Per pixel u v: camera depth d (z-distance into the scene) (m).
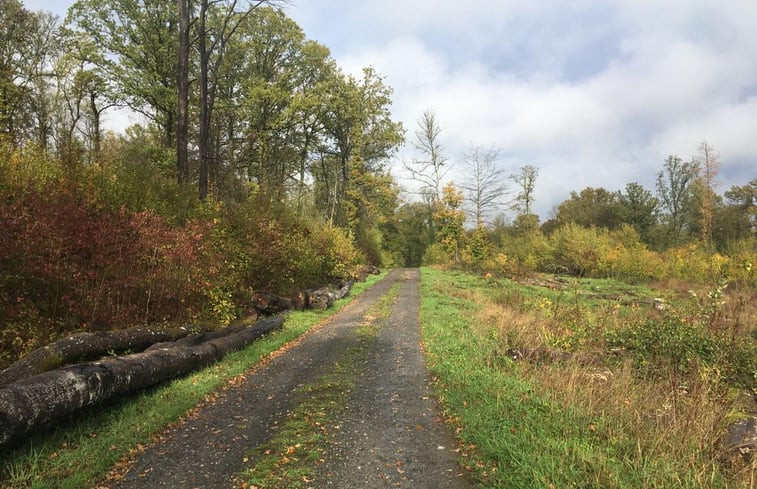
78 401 5.02
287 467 4.30
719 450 4.50
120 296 8.84
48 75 24.08
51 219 7.34
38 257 7.11
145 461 4.47
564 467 3.97
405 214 66.62
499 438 4.61
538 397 5.83
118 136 27.39
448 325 11.41
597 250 34.41
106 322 8.24
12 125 18.34
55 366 5.70
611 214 62.16
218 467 4.34
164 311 9.53
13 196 7.40
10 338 6.64
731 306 11.32
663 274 29.84
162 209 11.36
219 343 8.61
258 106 31.73
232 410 5.90
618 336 8.88
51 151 10.24
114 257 8.45
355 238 39.50
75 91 24.31
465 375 6.96
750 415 5.38
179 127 15.84
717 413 5.17
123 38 25.22
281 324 11.71
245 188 21.62
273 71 34.94
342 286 20.89
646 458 4.04
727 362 7.18
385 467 4.30
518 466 4.07
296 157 38.56
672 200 56.84
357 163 38.69
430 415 5.62
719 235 49.25
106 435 4.93
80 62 24.20
